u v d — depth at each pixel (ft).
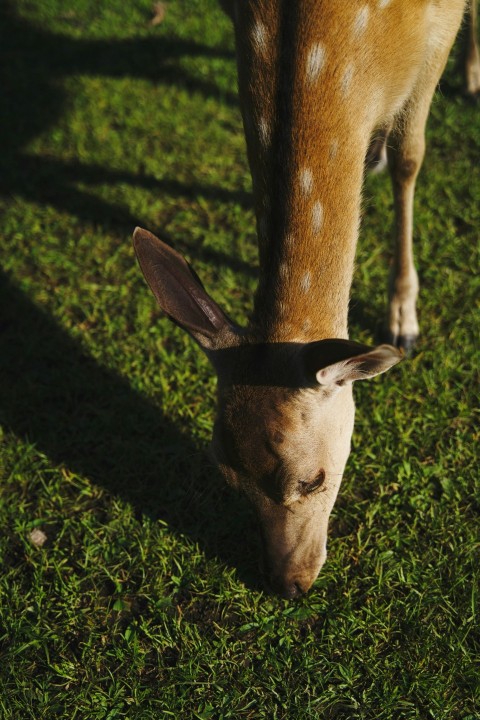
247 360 4.20
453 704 4.39
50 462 5.36
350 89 4.40
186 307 4.22
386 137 5.15
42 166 7.03
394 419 5.34
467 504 5.01
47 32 8.43
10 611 4.79
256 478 4.18
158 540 4.98
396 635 4.62
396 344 5.65
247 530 5.00
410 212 5.53
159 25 8.32
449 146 6.80
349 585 4.79
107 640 4.71
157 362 5.75
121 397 5.60
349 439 4.46
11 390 5.69
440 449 5.21
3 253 6.45
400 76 4.78
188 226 6.52
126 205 6.69
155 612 4.76
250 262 6.23
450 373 5.52
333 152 4.33
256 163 4.48
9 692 4.55
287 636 4.64
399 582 4.77
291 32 4.35
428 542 4.89
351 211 4.42
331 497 4.42
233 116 7.26
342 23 4.38
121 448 5.38
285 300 4.28
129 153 7.06
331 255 4.34
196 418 5.44
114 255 6.33
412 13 4.68
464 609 4.64
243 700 4.50
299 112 4.32
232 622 4.73
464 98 7.11
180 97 7.47
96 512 5.16
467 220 6.31
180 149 7.04
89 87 7.69
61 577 4.88
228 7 5.24
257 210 4.48
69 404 5.63
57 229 6.59
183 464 5.31
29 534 5.09
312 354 4.00
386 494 5.09
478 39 7.42
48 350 5.87
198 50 7.94
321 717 4.42
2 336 5.98
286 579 4.43
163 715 4.46
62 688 4.58
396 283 5.62
